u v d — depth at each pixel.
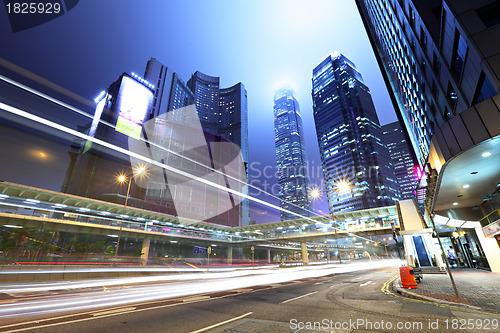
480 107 9.45
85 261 47.53
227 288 15.59
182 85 197.62
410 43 24.80
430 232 23.19
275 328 6.27
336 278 22.19
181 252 91.94
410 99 35.03
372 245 120.12
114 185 105.50
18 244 43.34
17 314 8.02
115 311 8.42
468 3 12.93
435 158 12.55
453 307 8.17
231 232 78.75
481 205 20.94
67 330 6.20
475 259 26.11
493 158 10.85
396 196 183.88
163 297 11.78
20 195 44.09
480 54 11.96
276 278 24.30
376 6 39.97
